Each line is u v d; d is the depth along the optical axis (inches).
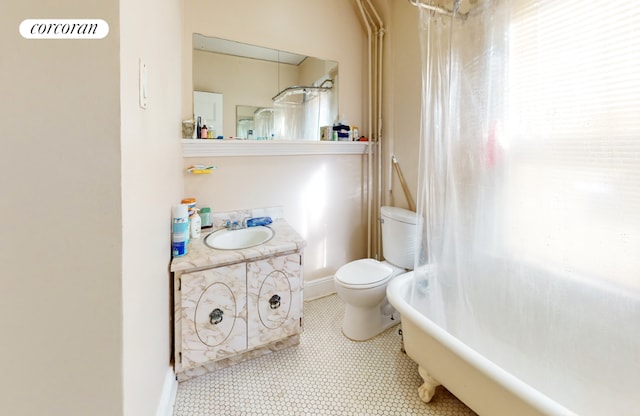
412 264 80.4
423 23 64.5
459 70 59.1
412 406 55.1
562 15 45.8
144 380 36.9
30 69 24.7
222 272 60.0
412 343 57.2
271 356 68.5
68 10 25.2
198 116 74.5
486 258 57.8
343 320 83.0
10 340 25.9
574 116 45.1
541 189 49.6
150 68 39.1
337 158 96.9
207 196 77.9
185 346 57.9
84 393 27.5
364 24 96.7
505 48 53.0
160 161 46.8
